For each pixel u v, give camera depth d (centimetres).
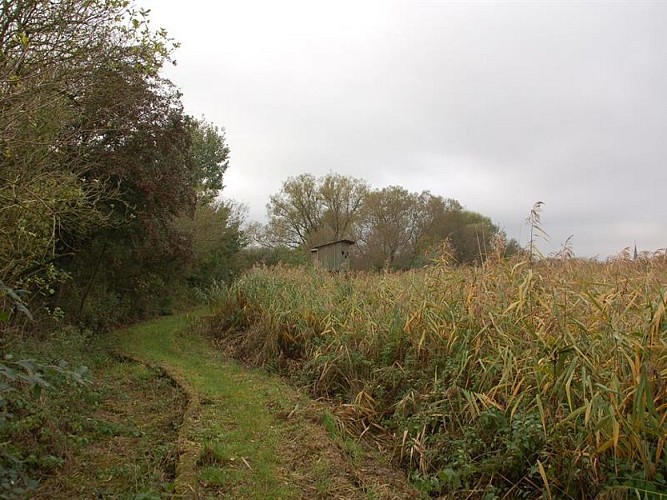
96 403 614
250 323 1106
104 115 806
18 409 468
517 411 454
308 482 419
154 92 1111
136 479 406
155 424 573
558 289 502
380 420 580
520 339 496
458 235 2555
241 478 413
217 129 3012
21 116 504
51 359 655
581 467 374
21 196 573
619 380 381
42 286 752
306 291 1045
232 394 681
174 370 823
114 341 1097
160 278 1606
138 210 1126
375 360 693
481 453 448
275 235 3950
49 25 560
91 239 1079
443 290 693
